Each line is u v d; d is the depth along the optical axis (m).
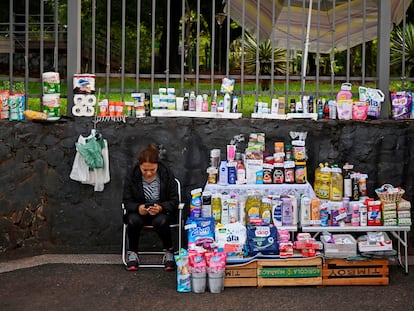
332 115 6.15
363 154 6.04
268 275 4.86
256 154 5.73
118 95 9.15
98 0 13.59
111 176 6.04
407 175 6.07
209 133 6.03
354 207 5.18
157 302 4.48
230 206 5.38
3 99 6.08
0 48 7.23
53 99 6.06
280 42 8.94
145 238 6.05
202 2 13.39
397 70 11.09
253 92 6.26
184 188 6.04
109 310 4.30
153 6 6.19
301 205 5.23
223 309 4.31
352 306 4.38
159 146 6.03
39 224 6.03
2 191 5.99
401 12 7.84
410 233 6.02
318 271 4.85
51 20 12.00
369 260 4.88
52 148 6.03
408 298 4.57
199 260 4.71
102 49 12.05
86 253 5.97
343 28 8.63
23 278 5.10
